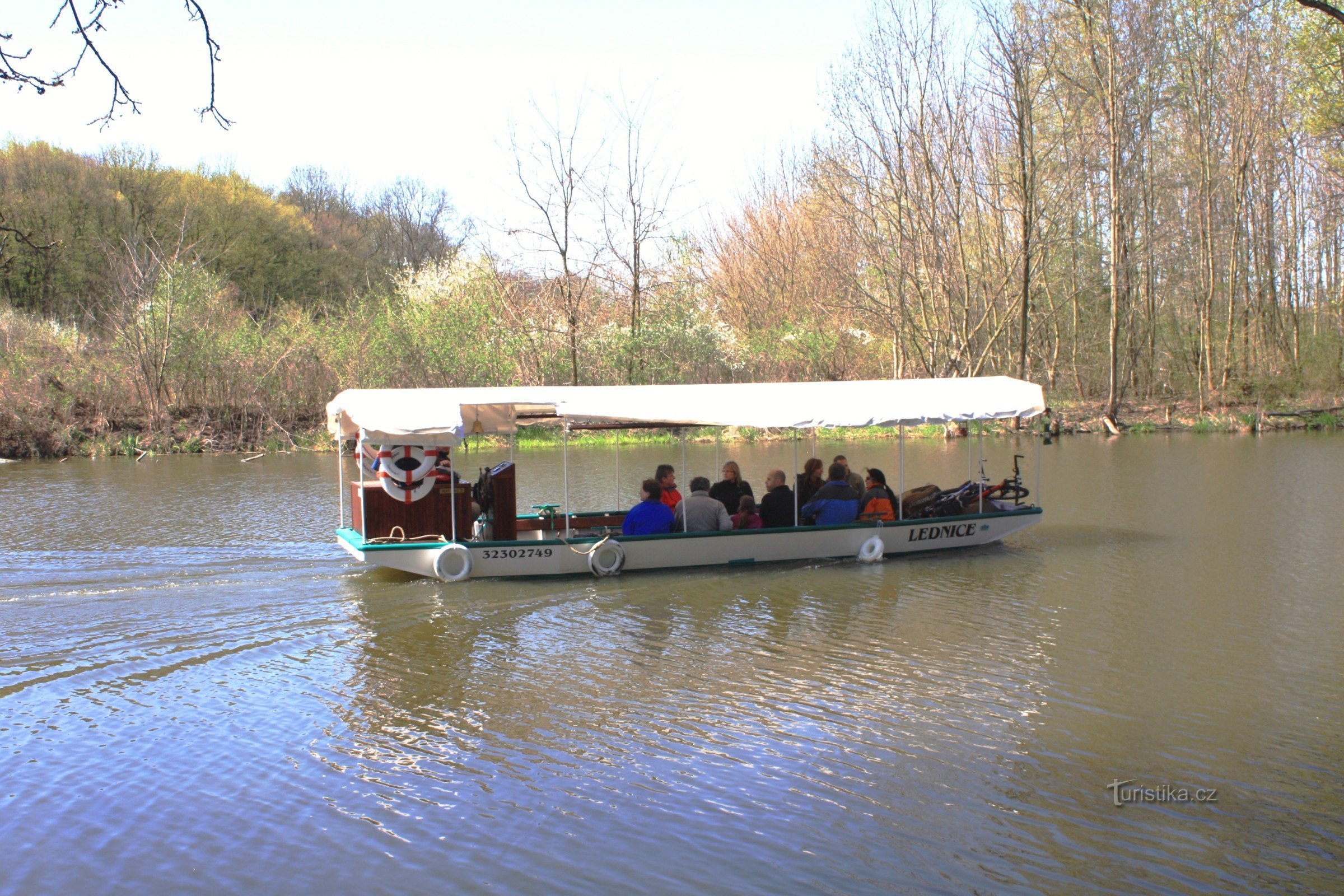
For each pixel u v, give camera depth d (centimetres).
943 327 3200
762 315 3953
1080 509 1588
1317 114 2831
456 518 1136
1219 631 902
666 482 1246
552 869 514
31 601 1002
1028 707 720
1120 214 3253
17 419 2503
